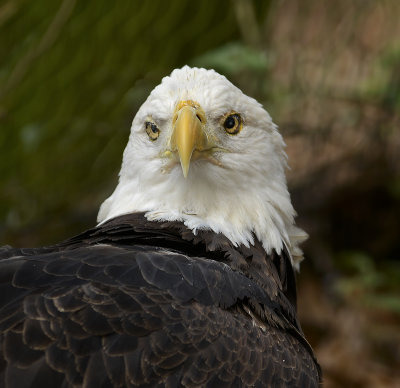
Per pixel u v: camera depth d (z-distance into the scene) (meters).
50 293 5.73
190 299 6.11
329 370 13.50
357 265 14.33
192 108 7.42
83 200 15.29
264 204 7.73
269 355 6.27
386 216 15.54
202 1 13.75
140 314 5.78
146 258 6.26
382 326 14.03
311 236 15.41
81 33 13.38
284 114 14.41
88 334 5.55
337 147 15.01
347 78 14.47
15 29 13.21
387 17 14.82
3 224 15.15
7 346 5.37
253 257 7.41
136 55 14.02
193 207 7.61
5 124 14.07
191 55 14.41
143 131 7.83
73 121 14.31
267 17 14.70
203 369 5.81
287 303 7.27
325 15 14.61
